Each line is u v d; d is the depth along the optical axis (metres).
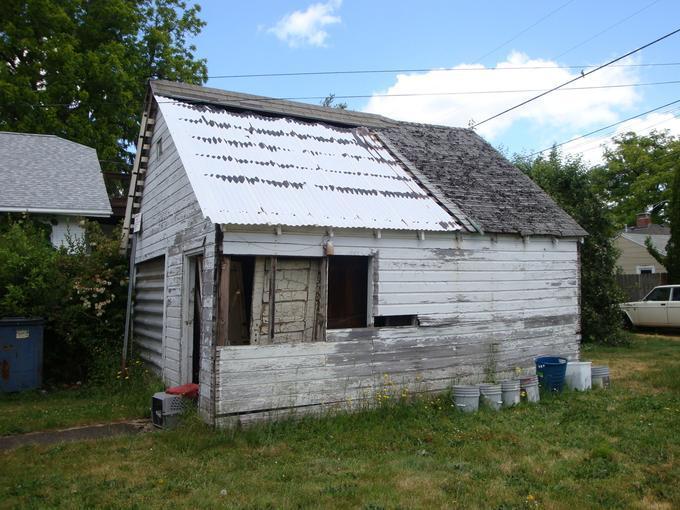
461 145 13.36
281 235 7.84
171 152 10.18
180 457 6.32
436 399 8.88
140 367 11.35
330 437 7.07
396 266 8.90
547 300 10.87
